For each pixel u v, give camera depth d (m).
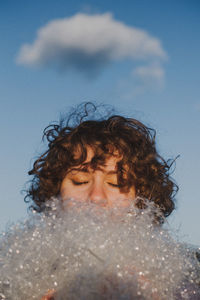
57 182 1.49
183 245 0.93
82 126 1.55
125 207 0.99
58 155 1.47
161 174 1.65
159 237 0.89
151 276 0.78
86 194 1.26
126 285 0.69
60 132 1.64
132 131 1.57
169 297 0.79
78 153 1.39
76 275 0.73
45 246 0.85
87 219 0.87
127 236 0.83
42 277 0.83
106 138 1.43
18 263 0.85
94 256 0.76
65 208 0.96
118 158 1.38
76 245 0.80
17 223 0.92
